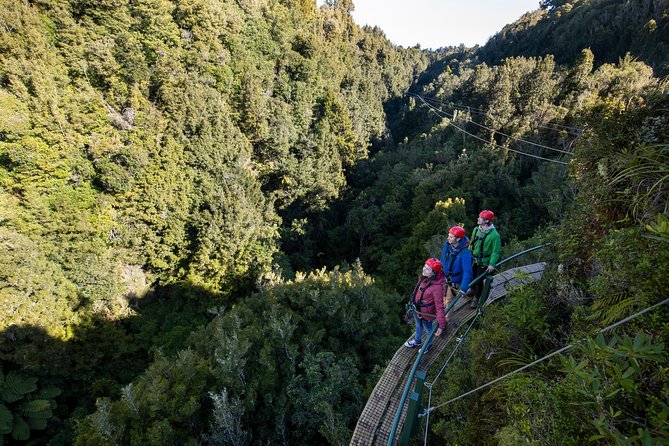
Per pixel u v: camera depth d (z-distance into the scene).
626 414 2.62
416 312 5.79
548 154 39.31
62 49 28.88
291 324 18.02
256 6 50.59
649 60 48.59
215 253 31.78
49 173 24.80
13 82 24.30
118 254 28.02
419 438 9.15
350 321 18.44
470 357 7.87
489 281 6.41
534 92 46.19
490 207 36.06
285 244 44.03
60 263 24.44
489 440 4.83
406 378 5.90
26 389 20.47
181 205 31.42
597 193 4.97
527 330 5.18
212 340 17.48
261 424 14.50
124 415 12.95
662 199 3.90
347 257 47.50
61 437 20.73
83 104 27.92
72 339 23.38
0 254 21.06
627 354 2.22
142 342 26.77
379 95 94.81
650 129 4.81
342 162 57.25
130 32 33.62
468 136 50.62
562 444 2.75
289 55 51.72
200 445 12.71
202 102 35.19
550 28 78.50
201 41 38.69
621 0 62.84
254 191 37.31
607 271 3.68
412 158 54.03
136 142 29.30
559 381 3.51
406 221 44.00
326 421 13.20
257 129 42.25
